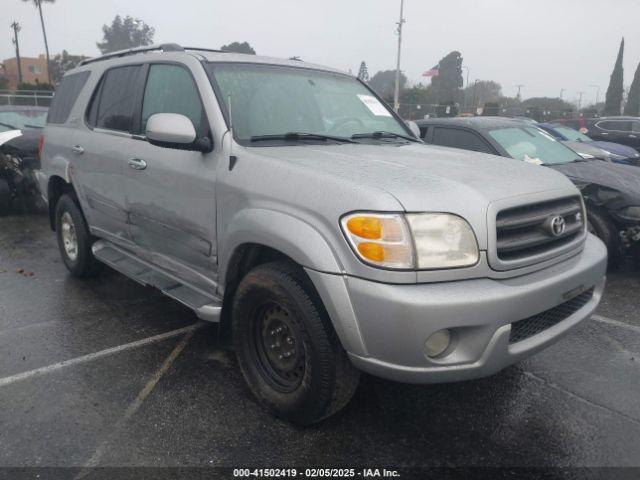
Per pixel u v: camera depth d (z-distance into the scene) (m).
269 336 3.11
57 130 5.28
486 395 3.39
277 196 2.88
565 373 3.70
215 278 3.44
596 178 5.82
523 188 2.87
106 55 5.04
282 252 2.81
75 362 3.73
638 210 5.45
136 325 4.37
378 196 2.55
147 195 3.88
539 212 2.89
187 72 3.71
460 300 2.45
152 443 2.86
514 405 3.29
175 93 3.78
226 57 3.86
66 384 3.44
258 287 2.96
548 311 2.90
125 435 2.92
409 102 40.47
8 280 5.43
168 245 3.83
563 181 3.19
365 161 3.07
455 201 2.61
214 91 3.49
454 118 7.45
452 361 2.54
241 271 3.28
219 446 2.85
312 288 2.77
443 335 2.54
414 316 2.42
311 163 2.97
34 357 3.80
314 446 2.87
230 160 3.21
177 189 3.57
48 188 5.51
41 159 5.65
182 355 3.85
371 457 2.79
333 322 2.62
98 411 3.14
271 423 3.06
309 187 2.76
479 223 2.59
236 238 3.07
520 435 2.99
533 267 2.79
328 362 2.74
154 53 4.18
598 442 2.94
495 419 3.14
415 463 2.75
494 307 2.51
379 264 2.48
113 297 4.98
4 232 7.57
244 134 3.37
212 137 3.35
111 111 4.49
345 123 4.00
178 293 3.68
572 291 2.93
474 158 3.46
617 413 3.22
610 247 5.66
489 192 2.72
